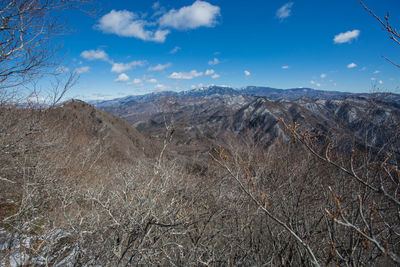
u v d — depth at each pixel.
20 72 3.24
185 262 2.31
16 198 3.93
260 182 2.95
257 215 2.74
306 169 2.78
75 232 2.07
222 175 3.06
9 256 2.19
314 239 2.18
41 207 2.85
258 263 2.38
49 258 2.13
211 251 2.56
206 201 3.11
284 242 2.60
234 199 3.00
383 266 1.73
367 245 0.98
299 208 2.54
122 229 1.98
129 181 2.60
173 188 2.79
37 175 3.53
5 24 2.90
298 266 2.33
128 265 1.99
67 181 3.73
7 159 4.19
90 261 2.08
